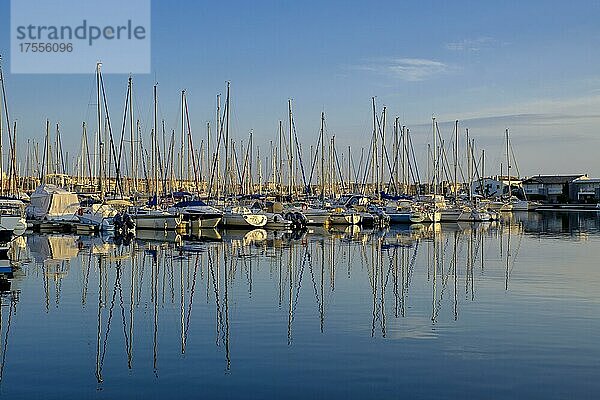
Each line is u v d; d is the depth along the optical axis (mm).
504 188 137500
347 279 27578
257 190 85562
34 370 14023
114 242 46062
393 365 14258
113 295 23312
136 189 64500
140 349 15750
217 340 16547
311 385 12938
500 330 17578
